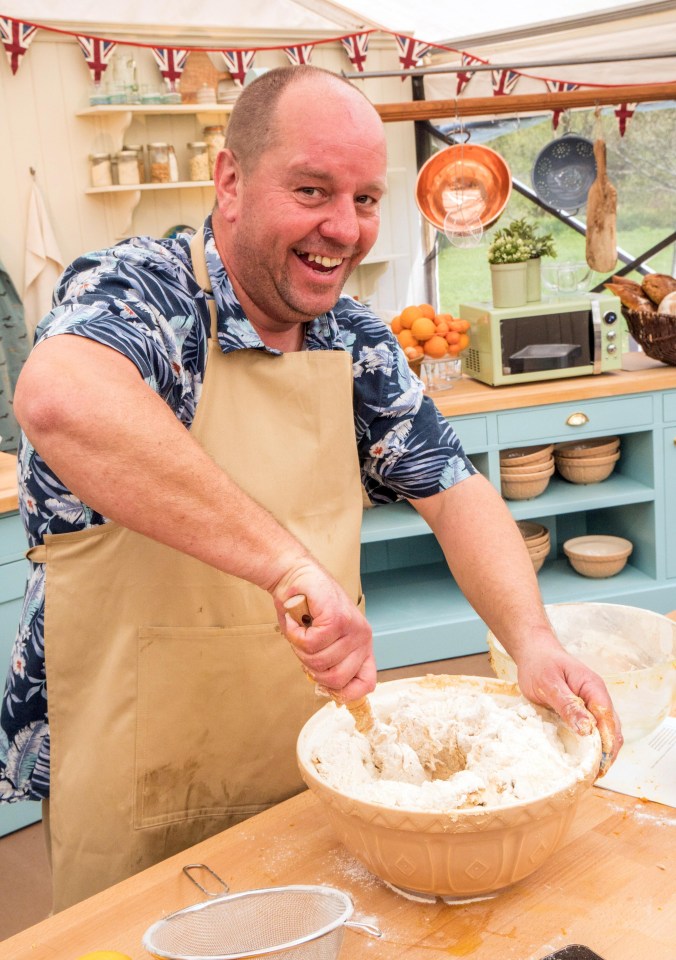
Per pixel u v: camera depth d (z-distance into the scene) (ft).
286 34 15.35
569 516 12.77
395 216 17.33
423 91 16.20
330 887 2.90
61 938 2.99
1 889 7.84
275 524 3.05
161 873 3.29
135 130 15.34
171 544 3.00
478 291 17.60
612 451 11.55
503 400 10.66
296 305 3.80
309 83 3.50
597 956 2.75
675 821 3.44
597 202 11.04
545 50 13.66
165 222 15.85
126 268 3.64
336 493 4.16
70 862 4.11
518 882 3.14
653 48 12.80
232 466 3.92
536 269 11.05
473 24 14.12
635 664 4.18
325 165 3.48
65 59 14.56
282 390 3.96
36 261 14.69
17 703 4.25
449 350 11.07
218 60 15.30
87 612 3.92
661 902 3.01
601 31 13.07
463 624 11.20
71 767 4.07
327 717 3.52
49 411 2.96
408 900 3.08
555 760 3.05
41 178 14.74
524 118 16.17
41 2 13.85
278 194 3.54
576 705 3.32
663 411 11.13
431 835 2.79
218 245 3.88
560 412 10.89
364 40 15.35
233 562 2.99
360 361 4.33
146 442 2.94
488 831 2.78
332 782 3.09
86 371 3.05
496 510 4.35
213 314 3.80
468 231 10.86
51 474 3.78
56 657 4.00
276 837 3.46
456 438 4.55
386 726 3.37
